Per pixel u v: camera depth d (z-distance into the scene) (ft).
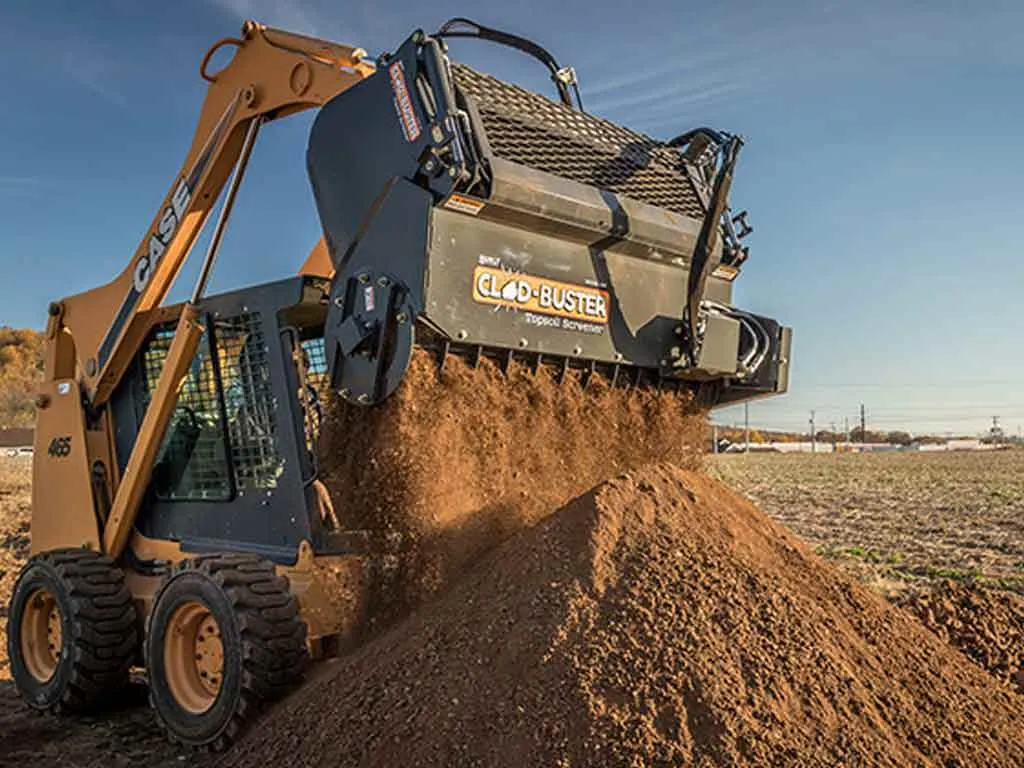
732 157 19.53
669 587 13.80
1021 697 15.33
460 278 16.34
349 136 17.33
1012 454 285.02
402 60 16.60
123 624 19.17
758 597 14.02
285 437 17.37
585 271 18.63
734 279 22.18
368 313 16.39
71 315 22.57
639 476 16.79
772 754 11.25
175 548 19.53
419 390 16.22
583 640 12.82
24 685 19.92
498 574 15.11
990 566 40.42
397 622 16.17
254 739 14.47
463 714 12.44
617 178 19.76
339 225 17.31
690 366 20.07
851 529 57.21
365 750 12.75
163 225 20.67
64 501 22.03
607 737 11.38
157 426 19.61
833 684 12.70
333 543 16.58
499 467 17.34
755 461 224.94
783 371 22.33
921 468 172.96
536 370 18.04
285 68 19.04
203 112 20.52
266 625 15.15
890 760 11.69
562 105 19.27
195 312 19.12
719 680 12.12
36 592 20.01
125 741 17.49
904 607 21.16
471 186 16.19
